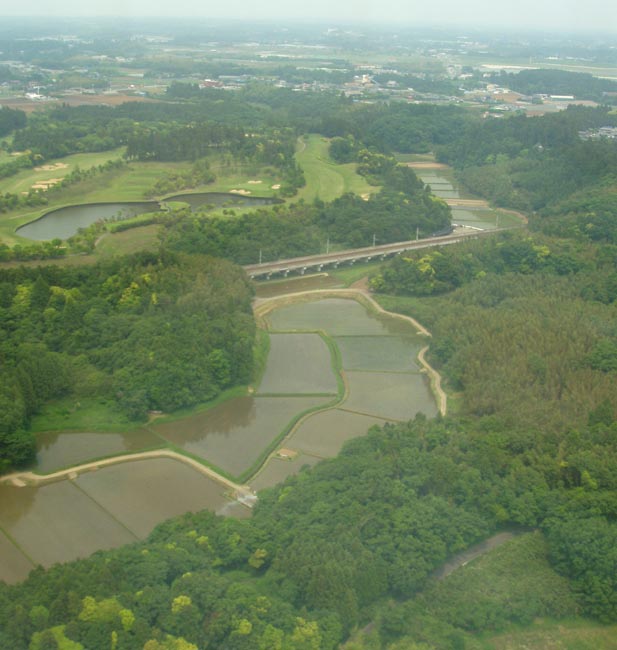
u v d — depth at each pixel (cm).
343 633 13700
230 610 13362
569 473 18125
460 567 15762
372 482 17350
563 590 15225
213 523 16412
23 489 18662
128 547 15600
